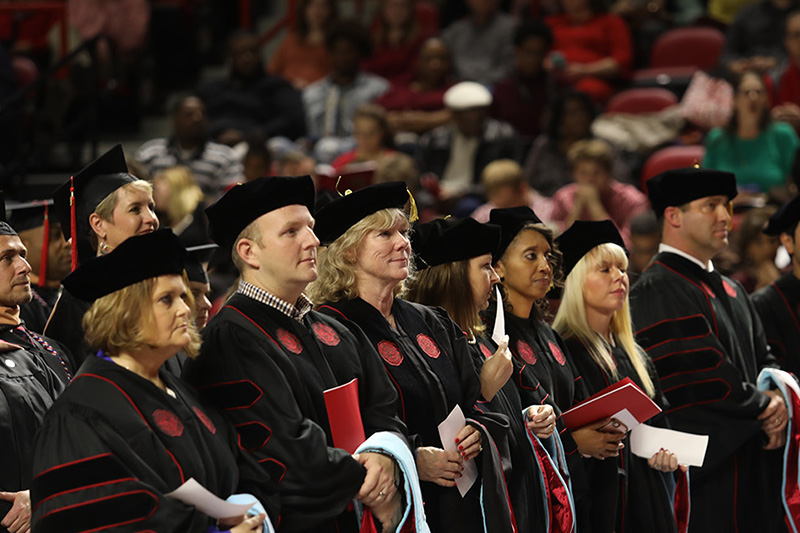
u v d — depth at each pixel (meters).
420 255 14.68
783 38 34.72
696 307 17.56
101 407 10.66
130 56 37.25
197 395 11.64
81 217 14.21
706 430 17.33
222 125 34.31
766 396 17.80
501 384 13.93
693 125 32.50
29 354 12.95
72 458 10.46
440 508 13.20
